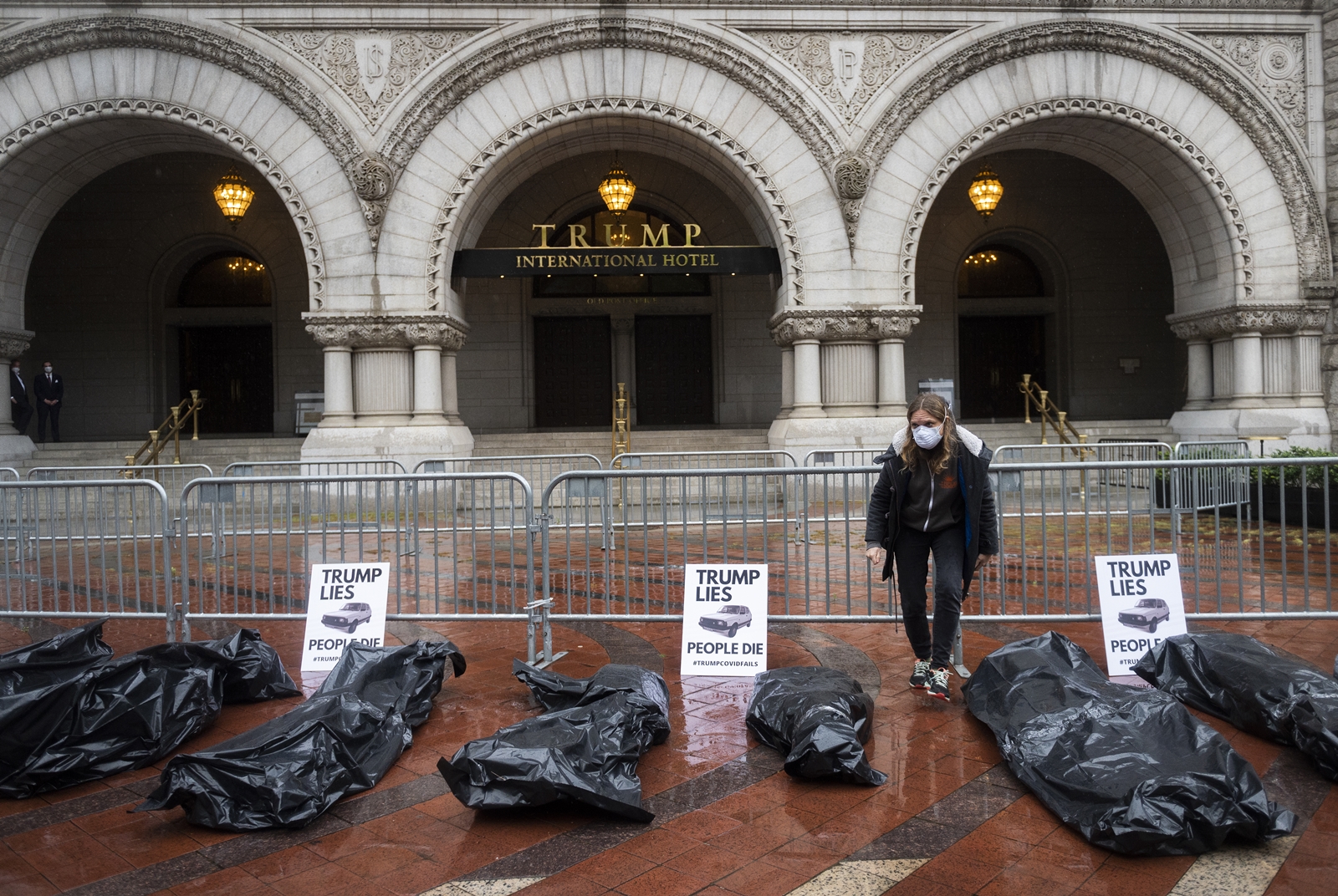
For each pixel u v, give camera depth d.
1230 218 15.91
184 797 3.62
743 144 15.23
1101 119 15.72
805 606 7.16
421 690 4.86
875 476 10.09
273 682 5.24
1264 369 16.25
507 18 14.88
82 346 22.27
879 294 15.36
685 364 23.08
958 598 4.98
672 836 3.49
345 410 15.08
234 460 18.53
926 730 4.59
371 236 14.85
